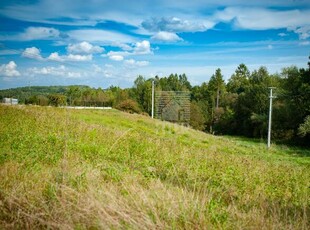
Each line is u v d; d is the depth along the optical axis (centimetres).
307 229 493
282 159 2609
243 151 2784
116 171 762
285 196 965
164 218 448
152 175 884
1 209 441
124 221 411
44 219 420
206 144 2795
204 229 436
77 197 472
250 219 502
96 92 9169
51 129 1506
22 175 590
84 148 1147
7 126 1412
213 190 824
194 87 11362
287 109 5219
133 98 9269
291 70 5222
